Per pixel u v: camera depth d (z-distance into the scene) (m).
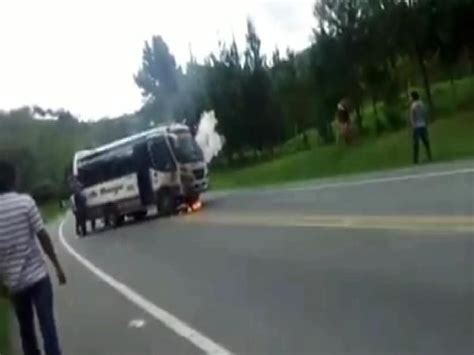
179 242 20.86
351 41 48.41
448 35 42.94
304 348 7.75
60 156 148.50
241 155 70.44
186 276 14.31
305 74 59.16
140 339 9.65
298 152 60.28
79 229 38.09
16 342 11.62
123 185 36.84
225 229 21.16
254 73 67.56
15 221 7.73
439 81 51.38
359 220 16.03
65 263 22.00
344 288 10.14
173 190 34.09
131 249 22.41
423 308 8.37
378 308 8.75
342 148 47.72
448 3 42.47
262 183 47.59
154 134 34.81
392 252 11.74
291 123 63.88
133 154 36.22
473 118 39.19
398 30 44.53
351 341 7.68
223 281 12.80
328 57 49.66
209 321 9.91
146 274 15.87
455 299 8.47
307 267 12.28
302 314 9.24
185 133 34.66
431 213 14.66
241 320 9.59
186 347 8.73
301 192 27.55
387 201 18.11
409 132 41.22
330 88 50.16
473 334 7.15
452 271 9.74
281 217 20.39
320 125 53.53
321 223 17.08
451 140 34.34
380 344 7.38
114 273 17.31
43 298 7.83
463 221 13.12
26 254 7.77
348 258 12.15
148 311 11.52
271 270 12.77
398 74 47.28
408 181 21.44
